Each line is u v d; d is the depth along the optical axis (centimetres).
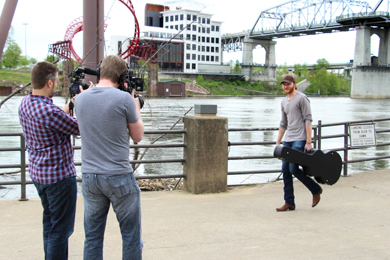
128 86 328
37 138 324
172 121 3139
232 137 2359
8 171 1158
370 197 653
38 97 329
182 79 12425
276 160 1541
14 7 602
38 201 625
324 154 560
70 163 340
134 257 323
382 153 1819
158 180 936
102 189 307
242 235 468
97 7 824
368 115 4897
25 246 430
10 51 3369
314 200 578
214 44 13775
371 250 422
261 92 14400
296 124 564
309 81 16925
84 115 306
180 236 462
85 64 823
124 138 310
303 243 442
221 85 13675
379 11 12925
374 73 13538
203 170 672
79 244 440
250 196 661
